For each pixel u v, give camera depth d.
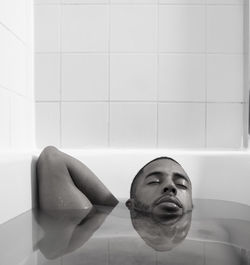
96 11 1.73
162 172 1.09
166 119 1.73
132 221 0.91
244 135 1.72
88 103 1.74
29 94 1.64
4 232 0.82
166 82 1.73
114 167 1.51
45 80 1.74
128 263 0.55
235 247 0.65
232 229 0.82
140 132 1.73
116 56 1.73
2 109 1.21
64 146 1.74
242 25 1.73
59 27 1.74
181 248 0.64
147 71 1.73
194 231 0.79
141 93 1.73
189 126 1.73
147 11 1.73
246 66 1.70
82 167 1.25
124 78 1.73
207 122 1.73
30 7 1.68
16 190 1.08
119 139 1.73
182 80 1.73
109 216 0.99
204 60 1.73
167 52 1.73
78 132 1.74
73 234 0.77
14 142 1.38
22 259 0.59
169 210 1.01
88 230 0.80
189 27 1.73
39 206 1.22
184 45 1.73
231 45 1.73
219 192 1.48
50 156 1.25
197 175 1.50
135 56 1.73
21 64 1.50
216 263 0.55
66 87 1.74
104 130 1.74
